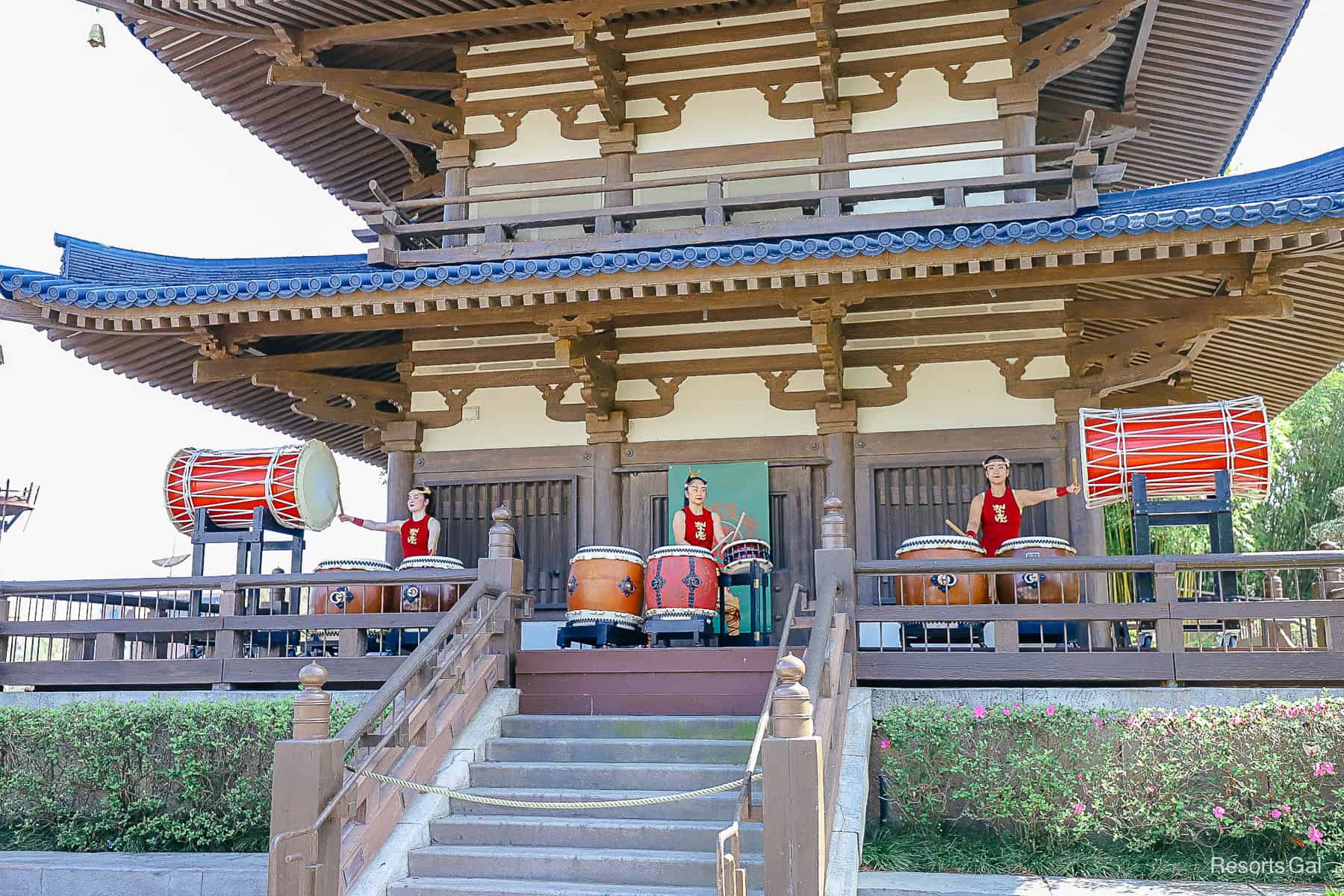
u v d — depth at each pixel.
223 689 9.24
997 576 8.91
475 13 11.48
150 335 11.12
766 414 11.55
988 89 11.49
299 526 10.34
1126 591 11.60
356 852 6.66
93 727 8.52
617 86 11.95
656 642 9.02
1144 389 12.75
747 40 12.02
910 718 7.71
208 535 10.22
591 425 11.82
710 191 11.05
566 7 11.44
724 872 5.44
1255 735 7.36
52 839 8.70
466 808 7.41
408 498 10.85
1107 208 10.79
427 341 12.28
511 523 11.88
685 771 7.41
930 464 11.16
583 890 6.45
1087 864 7.30
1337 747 7.30
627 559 9.30
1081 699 7.82
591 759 7.81
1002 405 11.15
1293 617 7.85
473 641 8.24
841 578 8.22
